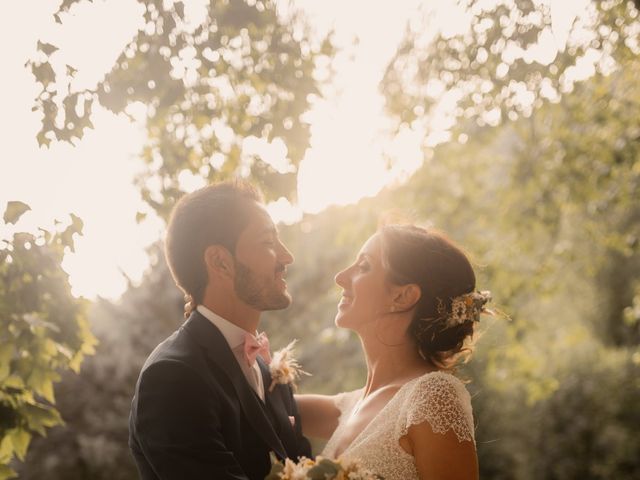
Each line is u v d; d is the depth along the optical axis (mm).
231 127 3812
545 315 13922
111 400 10328
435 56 4879
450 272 2928
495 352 8477
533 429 12133
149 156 3814
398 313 2936
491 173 8625
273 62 3791
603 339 15031
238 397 2615
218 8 3588
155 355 2607
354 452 2680
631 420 12398
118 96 3465
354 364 11664
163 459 2449
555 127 7516
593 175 7656
